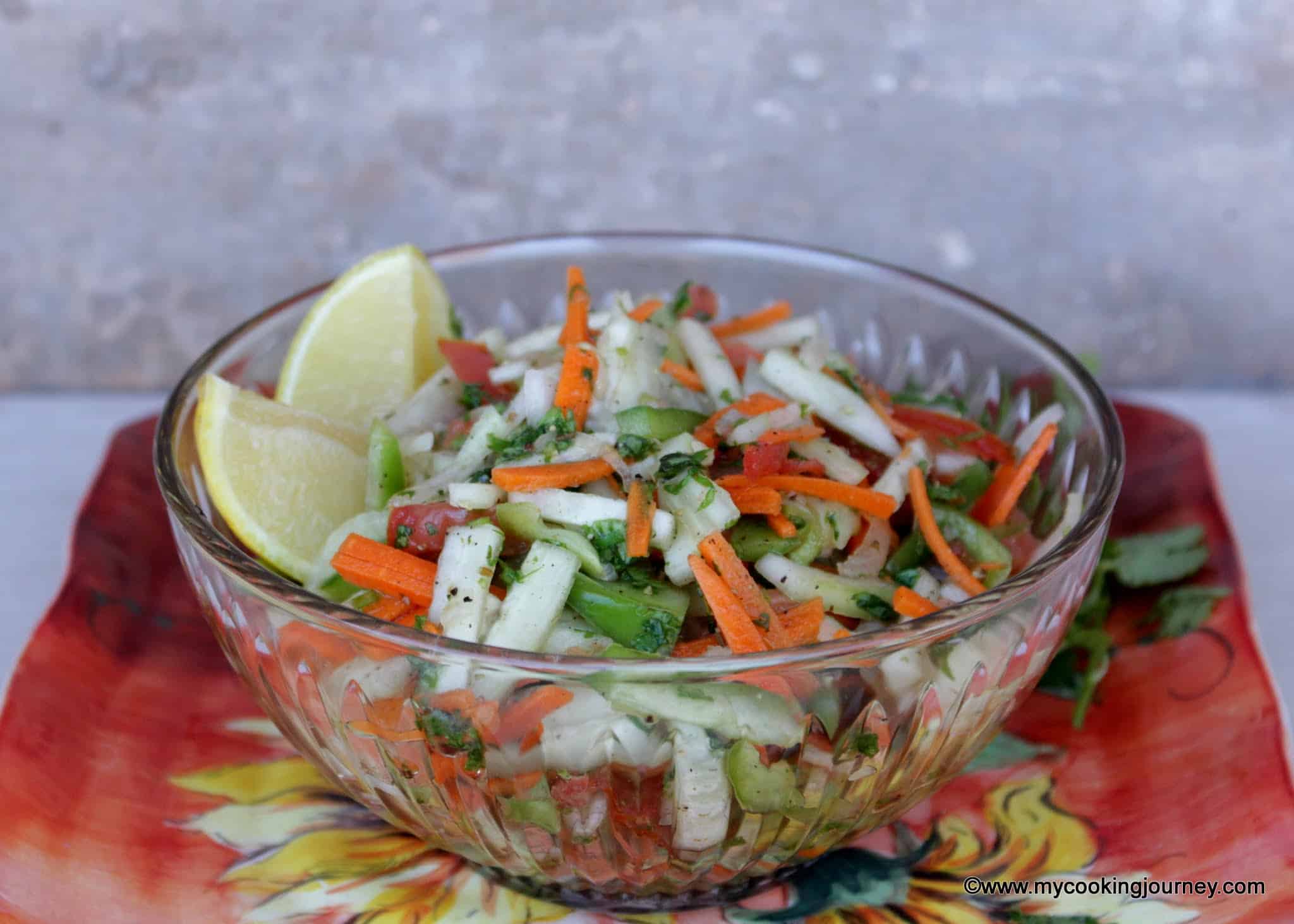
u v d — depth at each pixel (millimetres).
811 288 515
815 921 409
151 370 697
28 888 405
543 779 370
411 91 648
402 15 635
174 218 668
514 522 397
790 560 405
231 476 430
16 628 521
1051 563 380
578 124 656
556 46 642
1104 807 437
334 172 661
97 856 418
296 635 378
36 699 454
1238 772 433
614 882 396
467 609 385
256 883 417
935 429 462
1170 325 694
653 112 654
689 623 396
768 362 446
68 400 660
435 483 418
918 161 663
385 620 379
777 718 363
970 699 386
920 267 682
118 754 448
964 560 429
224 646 415
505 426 425
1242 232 676
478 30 638
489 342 489
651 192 668
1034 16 638
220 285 681
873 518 420
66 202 662
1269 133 658
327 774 409
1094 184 667
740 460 415
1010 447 464
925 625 364
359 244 675
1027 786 446
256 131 653
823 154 662
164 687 474
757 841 385
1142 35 642
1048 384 464
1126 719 462
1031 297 688
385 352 486
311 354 477
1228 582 493
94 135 651
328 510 447
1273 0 635
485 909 413
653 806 374
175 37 636
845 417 439
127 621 491
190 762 451
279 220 669
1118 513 533
